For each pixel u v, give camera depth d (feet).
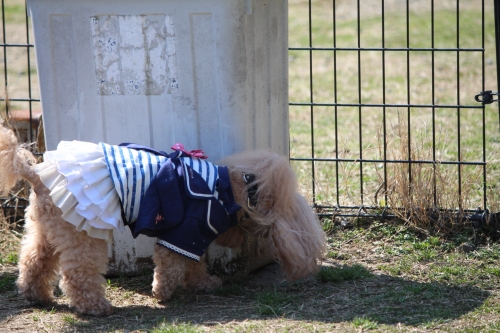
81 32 13.37
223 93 13.19
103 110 13.70
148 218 11.53
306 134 25.50
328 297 12.91
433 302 12.48
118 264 14.43
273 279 14.35
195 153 12.66
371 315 11.85
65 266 12.13
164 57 13.25
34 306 13.00
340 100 30.32
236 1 12.69
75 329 11.76
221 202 12.07
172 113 13.51
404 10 52.90
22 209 17.62
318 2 58.95
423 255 14.93
